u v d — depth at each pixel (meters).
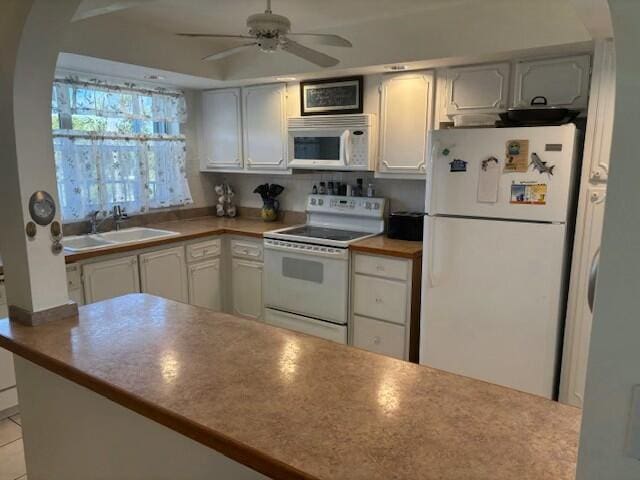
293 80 3.64
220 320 1.81
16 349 1.59
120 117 3.64
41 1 1.45
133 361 1.45
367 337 3.31
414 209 3.64
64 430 1.69
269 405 1.19
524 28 2.53
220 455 1.27
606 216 0.66
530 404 1.21
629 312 0.67
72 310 1.84
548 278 2.51
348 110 3.46
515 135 2.47
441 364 2.89
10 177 1.67
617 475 0.71
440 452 1.01
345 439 1.05
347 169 3.49
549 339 2.56
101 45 2.94
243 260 3.89
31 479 1.89
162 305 1.99
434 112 3.11
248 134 4.00
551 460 0.98
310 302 3.50
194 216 4.45
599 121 2.35
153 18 2.98
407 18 2.88
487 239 2.63
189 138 4.29
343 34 3.13
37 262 1.72
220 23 3.08
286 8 2.75
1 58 1.58
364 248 3.19
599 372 0.70
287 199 4.27
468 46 2.71
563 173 2.40
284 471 0.96
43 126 1.69
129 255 3.26
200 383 1.31
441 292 2.81
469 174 2.62
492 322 2.69
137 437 1.45
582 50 2.56
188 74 3.48
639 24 0.61
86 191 3.52
